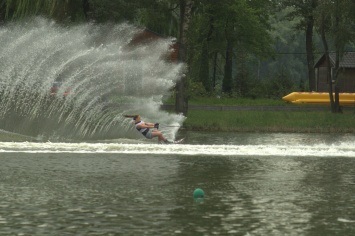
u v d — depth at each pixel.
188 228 51.69
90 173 78.56
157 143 116.44
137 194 65.25
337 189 69.56
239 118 178.12
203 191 65.25
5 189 67.25
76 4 190.88
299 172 81.44
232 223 53.44
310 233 50.53
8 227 51.47
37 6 173.38
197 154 98.44
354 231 51.25
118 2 185.25
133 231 50.66
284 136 149.88
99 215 55.75
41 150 100.00
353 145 119.69
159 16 195.38
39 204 59.91
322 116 189.75
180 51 182.12
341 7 191.25
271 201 62.53
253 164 88.50
